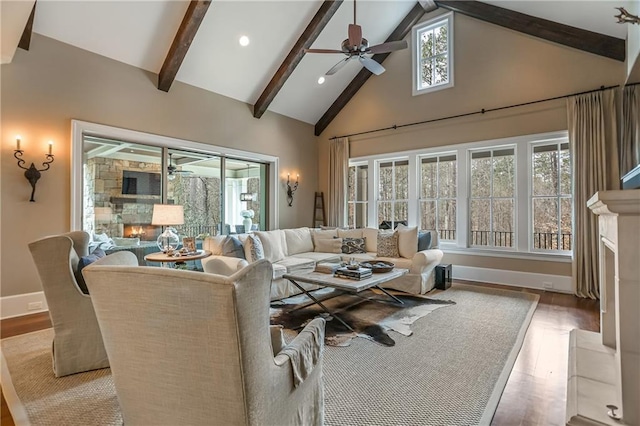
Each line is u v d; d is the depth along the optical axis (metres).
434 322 3.32
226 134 5.74
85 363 2.34
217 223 5.88
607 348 2.20
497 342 2.81
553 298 4.24
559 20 4.48
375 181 6.67
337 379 2.22
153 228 5.00
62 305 2.28
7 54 3.22
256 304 1.06
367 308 3.80
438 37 5.86
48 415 1.85
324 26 5.19
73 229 3.96
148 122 4.71
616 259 1.48
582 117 4.36
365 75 6.65
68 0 3.63
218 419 1.08
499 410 1.88
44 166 3.79
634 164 4.03
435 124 5.82
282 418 1.25
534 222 4.96
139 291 1.07
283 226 6.83
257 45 5.18
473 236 5.50
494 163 5.31
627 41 3.85
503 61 5.12
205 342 1.03
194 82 5.23
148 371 1.14
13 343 2.85
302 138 7.23
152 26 4.27
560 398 1.99
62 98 3.93
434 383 2.16
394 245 5.02
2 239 3.54
